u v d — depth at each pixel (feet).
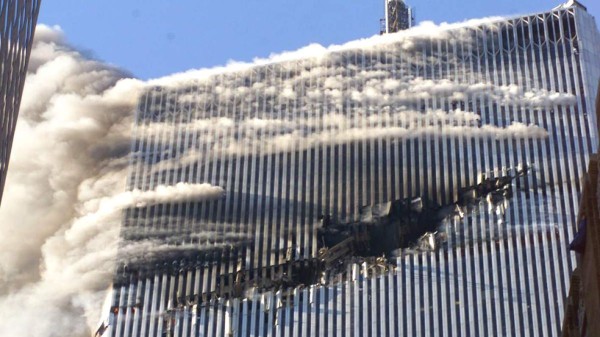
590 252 252.01
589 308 250.98
